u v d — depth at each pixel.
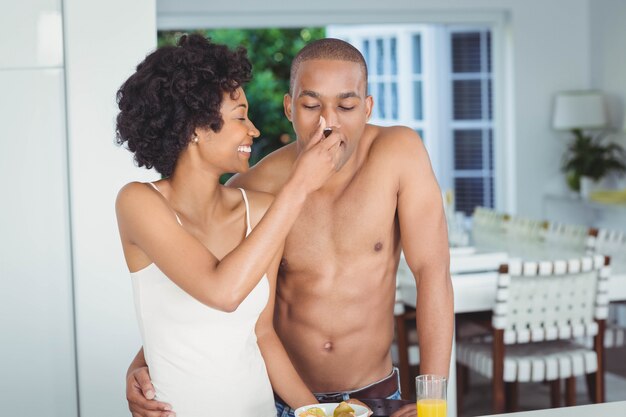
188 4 7.61
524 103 8.15
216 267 1.90
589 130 8.15
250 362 2.11
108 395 3.54
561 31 8.13
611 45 7.74
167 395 2.06
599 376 4.34
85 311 3.50
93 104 3.46
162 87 1.97
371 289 2.42
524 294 4.14
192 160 2.04
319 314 2.42
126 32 3.46
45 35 3.44
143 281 2.05
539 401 5.09
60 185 3.48
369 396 2.48
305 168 1.90
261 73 12.39
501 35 8.18
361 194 2.38
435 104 8.35
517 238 5.92
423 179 2.40
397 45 8.47
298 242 2.40
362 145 2.41
